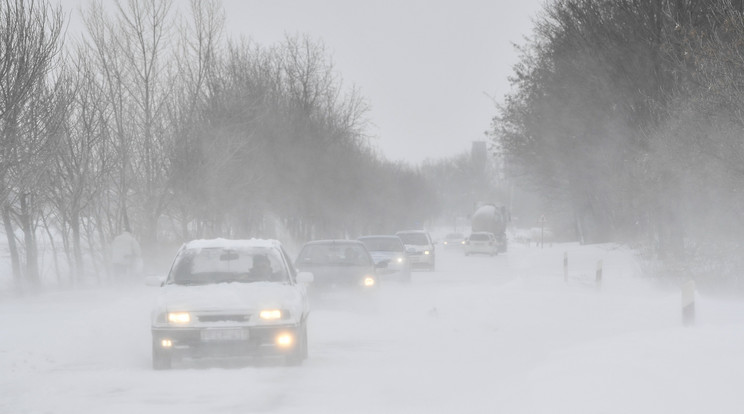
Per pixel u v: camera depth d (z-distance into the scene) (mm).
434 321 59188
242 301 39750
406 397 31609
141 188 116875
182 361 43312
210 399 31656
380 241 103188
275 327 39281
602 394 26812
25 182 84562
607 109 112188
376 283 66438
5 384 35406
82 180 103375
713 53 67375
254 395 32375
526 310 63938
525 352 44312
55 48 80188
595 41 107062
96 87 109875
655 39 94250
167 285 43250
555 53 126938
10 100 74062
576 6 112938
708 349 33125
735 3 78062
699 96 72500
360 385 34562
